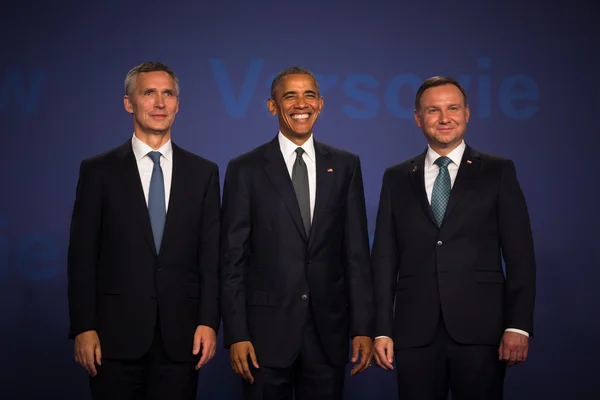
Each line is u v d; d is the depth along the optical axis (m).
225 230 4.44
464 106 4.67
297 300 4.30
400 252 4.61
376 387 6.71
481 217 4.49
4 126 6.75
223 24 6.91
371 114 6.90
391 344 4.45
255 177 4.45
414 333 4.43
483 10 6.90
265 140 6.87
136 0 6.88
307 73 4.55
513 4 6.95
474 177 4.56
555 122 6.88
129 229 4.32
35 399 6.58
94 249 4.30
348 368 6.71
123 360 4.25
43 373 6.60
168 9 6.89
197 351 4.30
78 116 6.79
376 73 6.93
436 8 6.91
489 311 4.41
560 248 6.79
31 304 6.66
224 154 6.85
